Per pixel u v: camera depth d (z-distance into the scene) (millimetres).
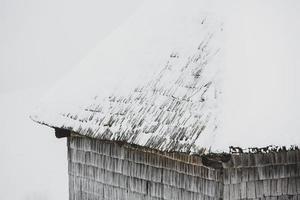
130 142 16938
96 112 19469
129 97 18688
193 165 16656
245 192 15648
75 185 21875
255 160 15719
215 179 15820
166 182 17641
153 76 18484
